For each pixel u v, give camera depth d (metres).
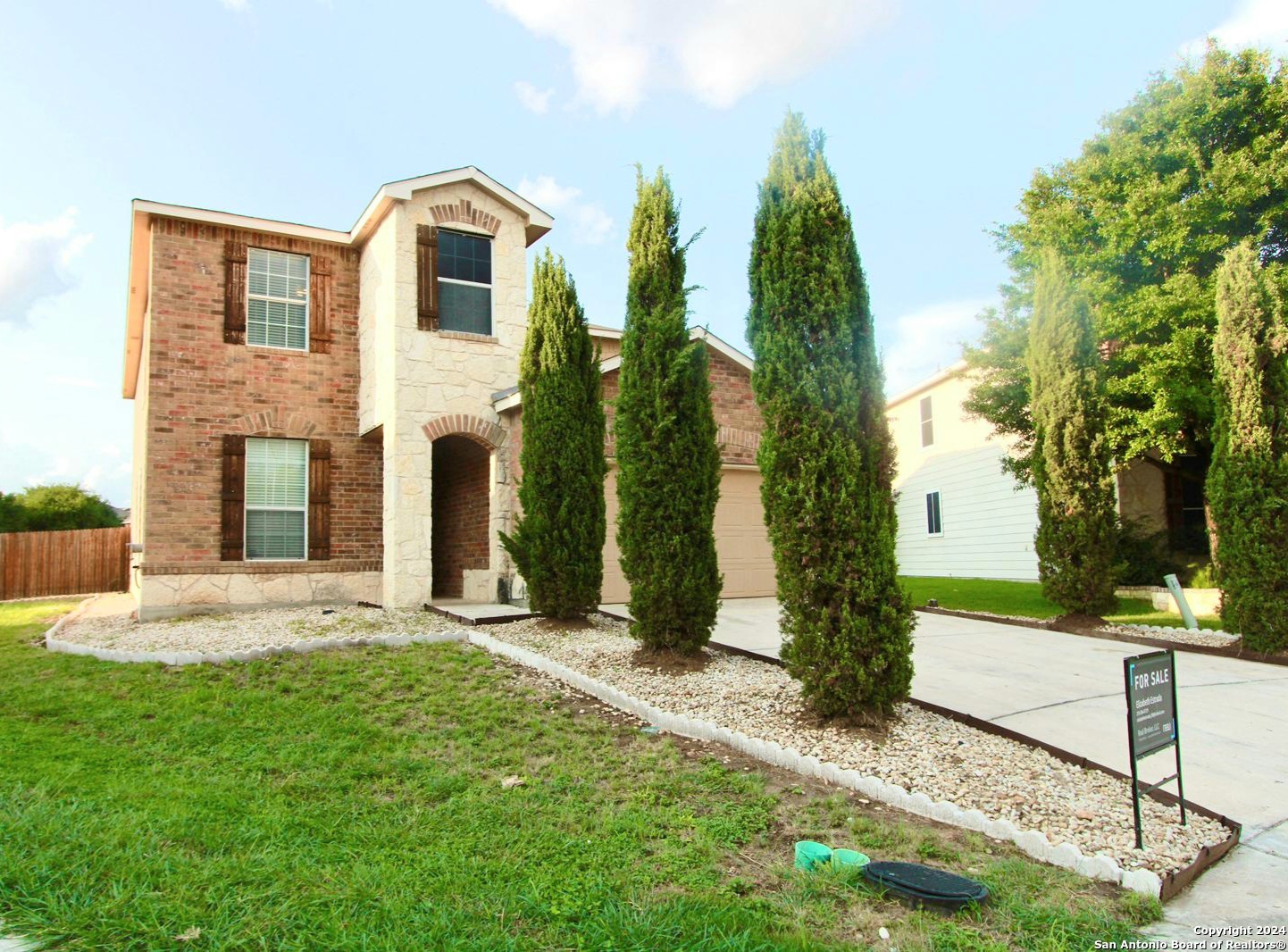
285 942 2.91
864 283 6.41
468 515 13.74
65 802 4.36
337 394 13.16
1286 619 8.71
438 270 12.51
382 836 4.06
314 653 8.45
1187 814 4.59
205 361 12.19
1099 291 13.31
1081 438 11.09
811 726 5.98
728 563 13.77
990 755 5.46
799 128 6.56
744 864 3.89
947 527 22.42
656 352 8.06
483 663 8.02
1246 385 9.25
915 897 3.43
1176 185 12.86
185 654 8.12
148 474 11.64
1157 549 15.44
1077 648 9.37
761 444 6.44
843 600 5.95
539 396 10.18
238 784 4.82
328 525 12.80
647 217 8.30
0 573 19.06
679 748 5.76
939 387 22.86
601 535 10.20
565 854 3.88
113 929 2.95
